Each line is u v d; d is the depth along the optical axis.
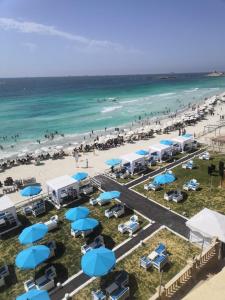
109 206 23.86
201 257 13.76
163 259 16.03
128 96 131.62
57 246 19.09
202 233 16.67
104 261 14.30
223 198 23.47
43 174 34.19
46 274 15.93
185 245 17.88
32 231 17.77
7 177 32.78
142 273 15.79
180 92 141.38
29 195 24.06
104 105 100.44
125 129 58.88
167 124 57.22
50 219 22.20
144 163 31.77
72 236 20.12
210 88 158.50
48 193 26.64
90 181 29.23
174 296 12.10
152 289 14.62
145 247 18.02
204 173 29.00
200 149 37.19
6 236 21.00
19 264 15.03
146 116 74.69
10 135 59.34
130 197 25.14
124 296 14.02
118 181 28.98
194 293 10.02
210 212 17.94
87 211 20.42
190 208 22.34
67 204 24.94
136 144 44.47
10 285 15.95
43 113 86.50
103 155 39.66
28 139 55.69
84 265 14.34
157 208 22.83
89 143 47.66
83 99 123.75
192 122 56.50
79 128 63.59
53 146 47.88
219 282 10.16
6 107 103.56
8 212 21.88
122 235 19.61
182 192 25.14
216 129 47.66
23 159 39.16
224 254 14.99
